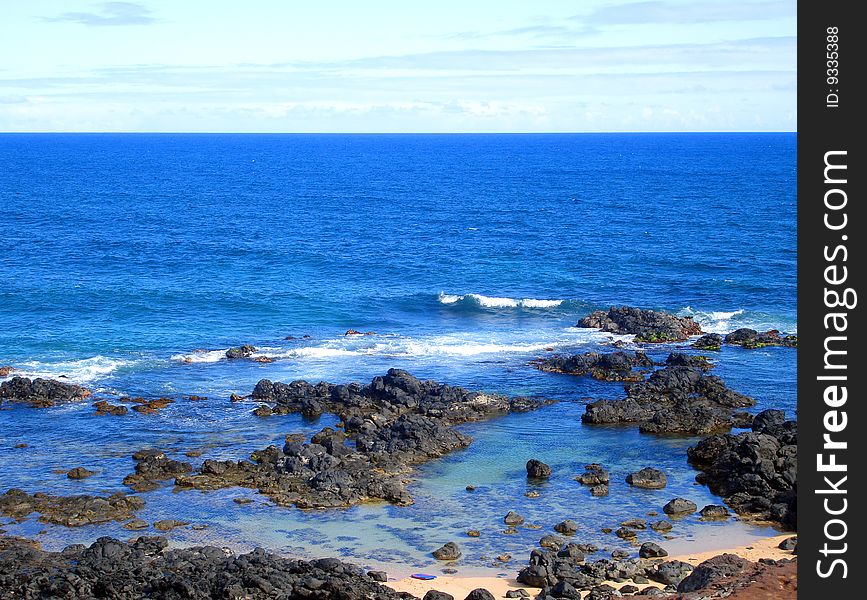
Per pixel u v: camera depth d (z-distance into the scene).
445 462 50.00
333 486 45.25
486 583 36.56
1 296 83.62
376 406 57.44
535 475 47.84
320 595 33.25
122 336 73.31
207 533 40.97
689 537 41.00
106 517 42.06
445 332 76.56
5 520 41.50
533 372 65.75
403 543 40.34
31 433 52.84
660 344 73.19
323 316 80.94
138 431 53.47
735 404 58.50
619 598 33.47
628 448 52.38
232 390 61.12
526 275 99.62
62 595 33.66
